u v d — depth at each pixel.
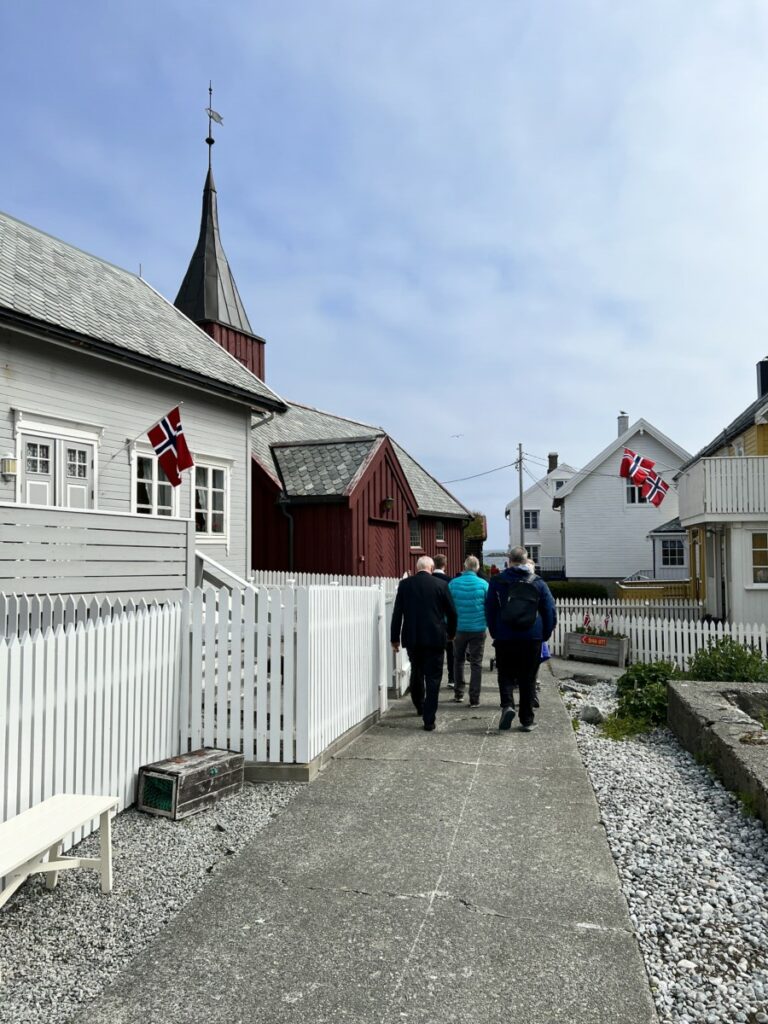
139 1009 3.14
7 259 12.61
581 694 11.59
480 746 7.41
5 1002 3.20
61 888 4.32
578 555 41.59
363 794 5.89
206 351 16.08
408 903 4.05
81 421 11.86
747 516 19.64
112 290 15.41
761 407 20.73
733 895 4.16
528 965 3.45
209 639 6.53
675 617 21.73
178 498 14.20
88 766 5.28
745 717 7.05
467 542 59.53
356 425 31.09
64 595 8.27
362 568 19.83
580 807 5.57
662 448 40.75
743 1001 3.19
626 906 4.02
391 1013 3.10
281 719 6.41
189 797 5.52
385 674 9.16
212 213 26.62
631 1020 3.05
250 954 3.55
